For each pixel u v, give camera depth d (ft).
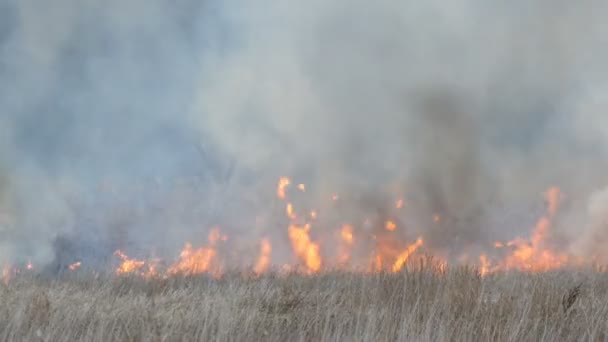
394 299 20.83
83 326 17.37
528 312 18.56
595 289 22.97
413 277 22.20
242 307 19.62
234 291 21.72
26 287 23.43
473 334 17.60
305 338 17.72
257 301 20.13
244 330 17.10
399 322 18.20
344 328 18.10
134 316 18.12
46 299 18.98
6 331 16.65
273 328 17.89
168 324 17.31
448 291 20.67
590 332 17.70
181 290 23.12
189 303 20.02
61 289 23.04
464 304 19.62
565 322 18.42
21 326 17.25
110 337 16.49
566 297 19.77
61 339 16.33
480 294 20.03
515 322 17.58
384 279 22.58
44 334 16.51
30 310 18.30
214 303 18.93
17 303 19.12
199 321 17.25
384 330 17.43
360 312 18.63
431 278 22.11
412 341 16.69
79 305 19.34
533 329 17.44
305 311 19.42
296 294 21.45
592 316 18.19
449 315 18.57
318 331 18.03
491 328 17.94
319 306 19.71
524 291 21.20
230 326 17.15
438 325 18.08
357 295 21.70
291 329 18.28
